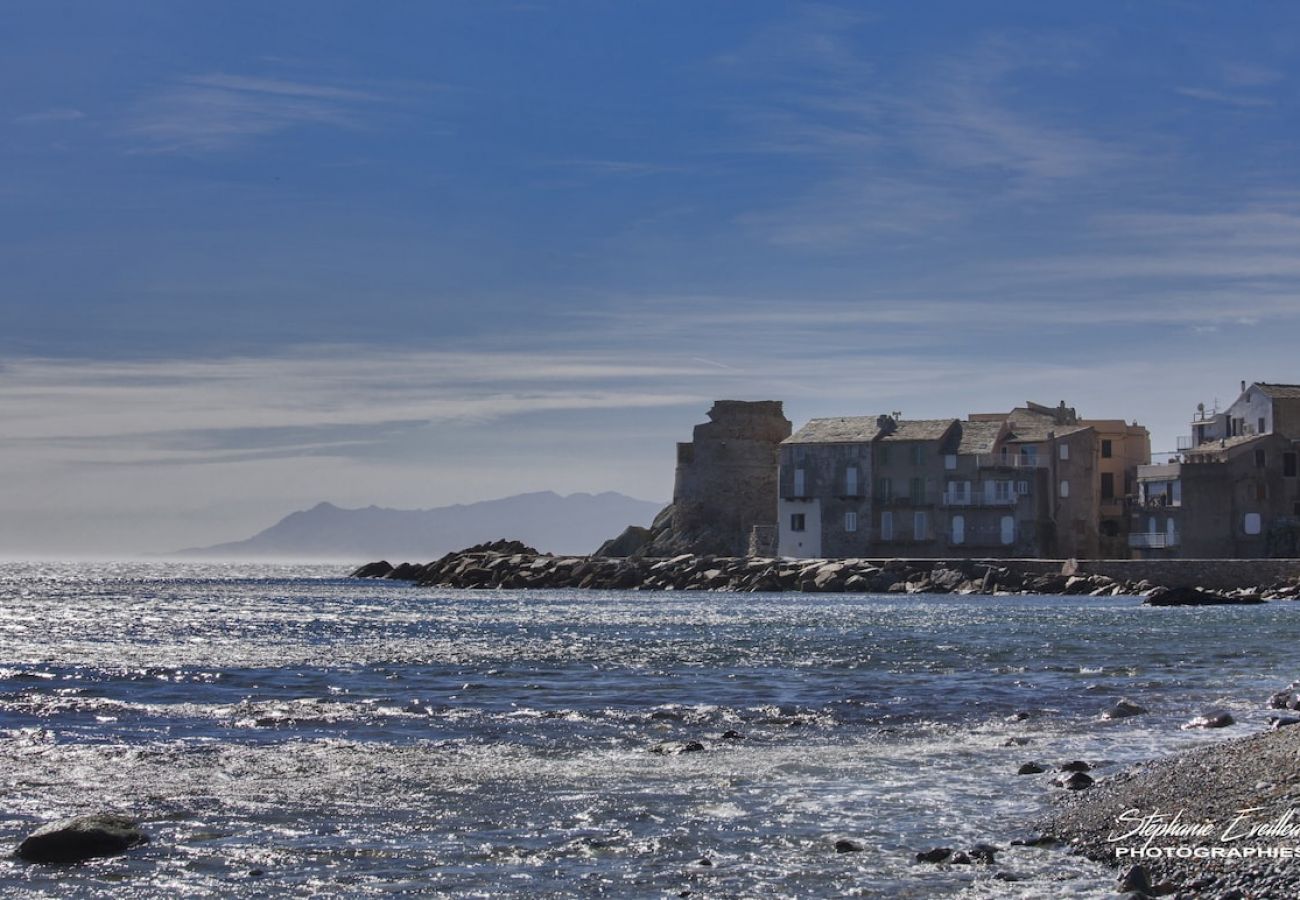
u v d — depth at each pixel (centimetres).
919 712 4106
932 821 2650
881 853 2419
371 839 2556
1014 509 12719
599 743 3559
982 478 12838
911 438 13162
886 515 13250
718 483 15462
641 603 10606
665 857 2417
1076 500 13012
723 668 5394
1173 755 3309
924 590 11644
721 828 2612
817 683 4862
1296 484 12275
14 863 2400
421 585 15362
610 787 2986
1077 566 11369
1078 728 3784
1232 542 12206
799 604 10150
